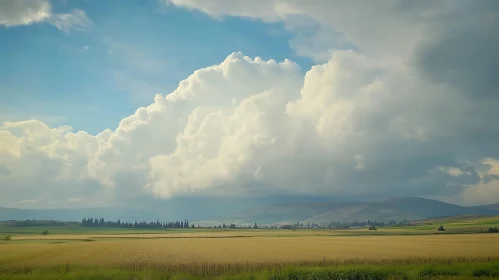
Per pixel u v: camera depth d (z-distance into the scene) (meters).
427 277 38.88
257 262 54.91
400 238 150.00
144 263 56.03
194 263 55.78
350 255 71.38
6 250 97.62
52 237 199.00
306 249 92.56
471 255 66.75
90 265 55.56
